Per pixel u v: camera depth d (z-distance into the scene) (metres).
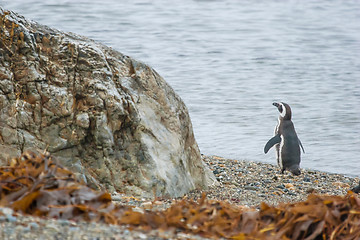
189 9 79.50
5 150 11.66
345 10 85.19
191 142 15.10
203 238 6.87
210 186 15.25
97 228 6.46
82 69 12.97
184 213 7.67
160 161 13.12
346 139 25.70
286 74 42.44
